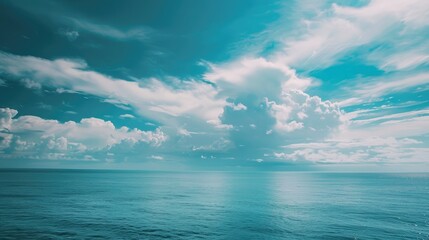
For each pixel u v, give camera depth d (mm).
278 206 54094
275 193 83438
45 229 32500
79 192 78125
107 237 29734
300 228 34594
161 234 31344
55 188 90750
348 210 49062
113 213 44188
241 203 58719
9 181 124750
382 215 43750
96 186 103750
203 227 34938
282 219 40281
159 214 43969
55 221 37062
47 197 64625
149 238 29719
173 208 50594
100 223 36375
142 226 35031
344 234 31766
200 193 82375
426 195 77375
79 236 29844
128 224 36062
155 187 105875
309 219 40281
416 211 48000
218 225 36125
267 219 40250
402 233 32344
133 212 45562
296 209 50062
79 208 48719
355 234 31812
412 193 84312
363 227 35219
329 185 127875
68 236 29750
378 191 91812
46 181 129625
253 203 58938
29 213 42906
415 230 33781
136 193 79188
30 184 107375
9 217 39406
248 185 126688
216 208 51094
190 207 52125
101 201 58969
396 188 106938
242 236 30922
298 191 91438
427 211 48125
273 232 32688
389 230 33719
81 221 37344
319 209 50125
